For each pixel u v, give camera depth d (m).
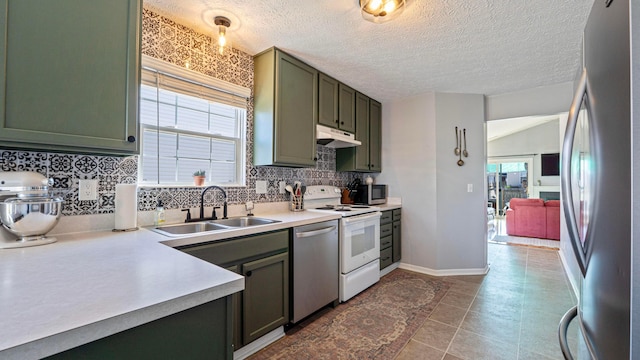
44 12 1.13
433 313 2.30
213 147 2.28
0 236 1.21
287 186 2.74
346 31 2.02
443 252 3.33
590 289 0.82
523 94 3.26
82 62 1.22
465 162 3.38
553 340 1.91
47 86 1.14
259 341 1.82
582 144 0.92
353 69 2.68
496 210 7.97
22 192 1.22
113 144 1.31
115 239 1.37
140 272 0.87
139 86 1.40
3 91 1.04
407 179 3.57
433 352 1.78
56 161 1.49
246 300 1.70
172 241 1.37
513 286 2.91
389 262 3.32
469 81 2.98
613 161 0.63
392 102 3.71
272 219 2.12
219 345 0.81
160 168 1.97
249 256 1.72
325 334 1.99
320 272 2.25
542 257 4.07
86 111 1.23
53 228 1.36
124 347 0.63
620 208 0.59
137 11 1.39
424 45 2.21
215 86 2.15
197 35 2.06
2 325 0.54
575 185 1.14
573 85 2.95
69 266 0.92
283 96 2.33
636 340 0.53
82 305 0.63
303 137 2.51
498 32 2.00
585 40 0.91
